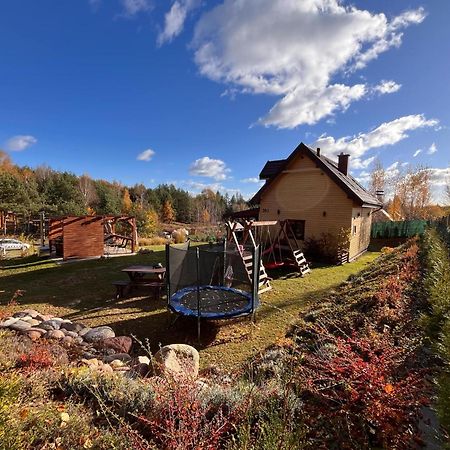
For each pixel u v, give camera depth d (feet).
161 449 6.97
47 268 40.37
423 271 25.21
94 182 172.96
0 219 89.30
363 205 47.11
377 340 12.23
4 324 16.31
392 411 8.19
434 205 124.16
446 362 10.23
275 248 46.39
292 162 51.62
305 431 6.95
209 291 25.27
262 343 18.35
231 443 6.91
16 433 6.59
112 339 17.10
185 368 10.58
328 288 30.35
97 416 8.40
